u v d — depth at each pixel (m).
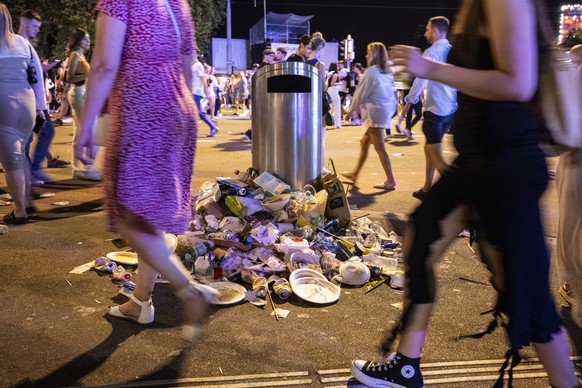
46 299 3.56
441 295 3.70
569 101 2.01
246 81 24.06
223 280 3.80
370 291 3.78
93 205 6.17
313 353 2.91
